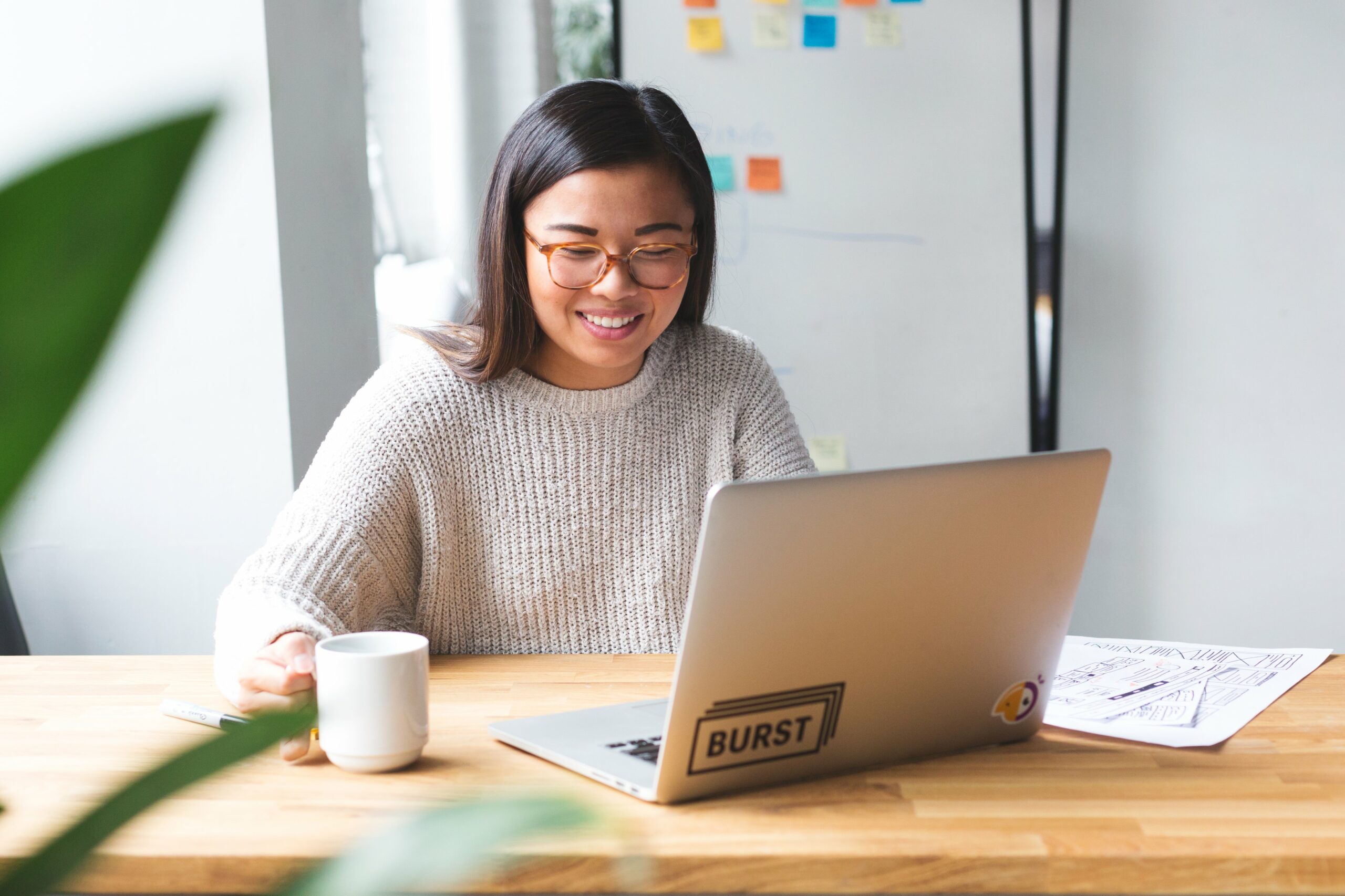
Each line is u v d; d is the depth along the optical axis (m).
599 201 1.15
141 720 0.93
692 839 0.67
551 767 0.81
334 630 1.08
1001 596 0.80
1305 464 2.60
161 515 1.88
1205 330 2.60
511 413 1.29
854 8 2.50
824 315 2.55
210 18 1.78
